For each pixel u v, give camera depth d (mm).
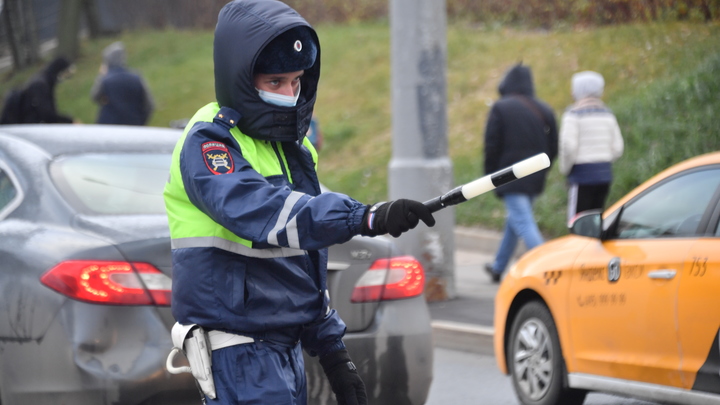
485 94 19969
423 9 11414
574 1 20156
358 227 3164
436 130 11531
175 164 3566
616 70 17594
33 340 5574
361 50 25062
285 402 3605
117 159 6777
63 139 6934
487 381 8688
